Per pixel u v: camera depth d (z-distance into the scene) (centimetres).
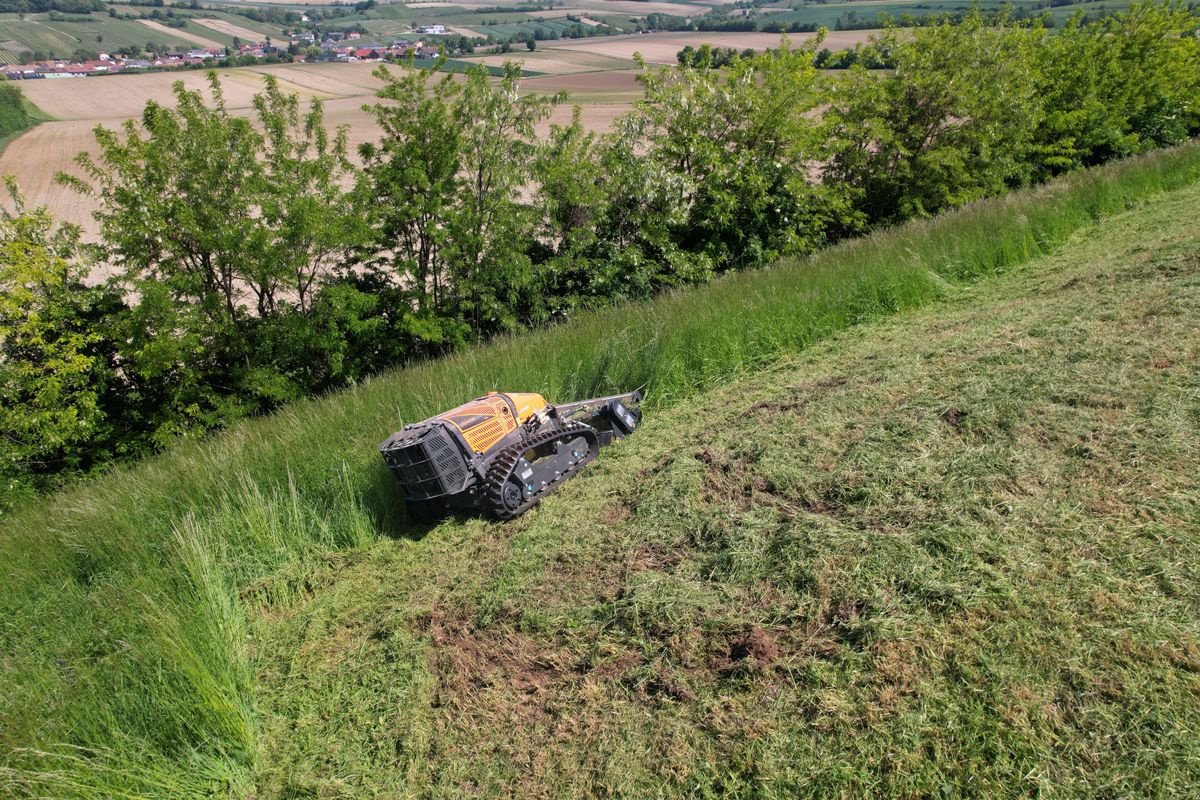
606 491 567
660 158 1426
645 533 487
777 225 1462
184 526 552
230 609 486
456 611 464
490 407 588
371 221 1162
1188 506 387
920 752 305
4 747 368
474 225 1202
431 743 379
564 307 1296
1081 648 325
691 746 339
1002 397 525
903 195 1675
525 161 1246
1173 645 317
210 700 395
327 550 567
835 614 376
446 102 1260
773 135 1488
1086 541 379
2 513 856
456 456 545
